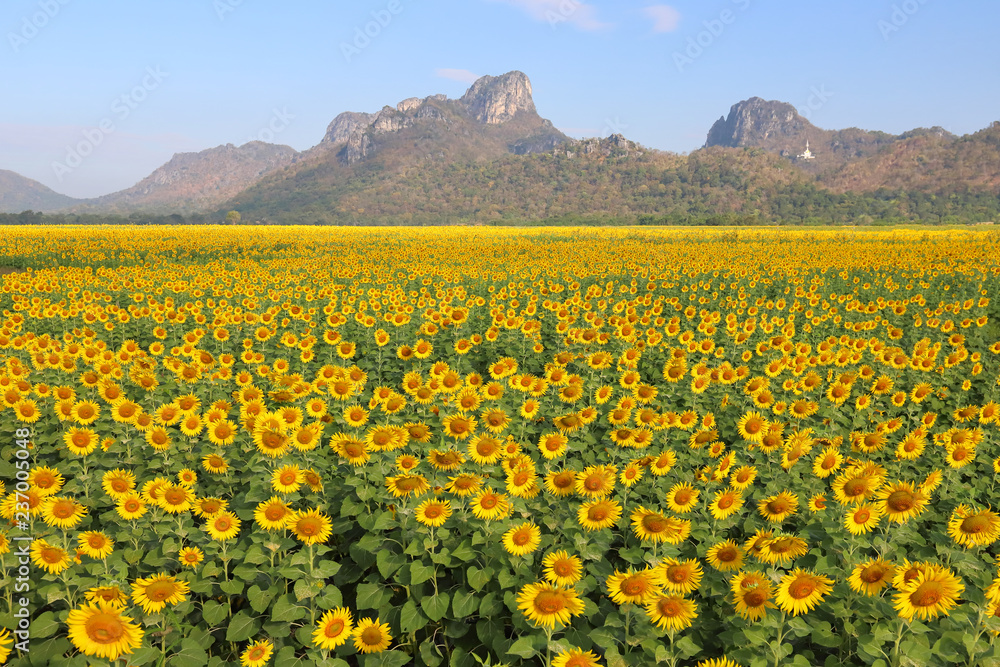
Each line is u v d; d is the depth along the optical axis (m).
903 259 35.91
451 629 5.13
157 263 38.31
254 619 5.17
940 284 25.20
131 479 5.83
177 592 4.72
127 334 15.85
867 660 4.26
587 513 5.11
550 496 5.73
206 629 5.27
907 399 10.08
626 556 5.20
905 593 4.05
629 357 10.30
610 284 20.83
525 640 4.27
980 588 4.78
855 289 23.61
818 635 4.57
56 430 8.79
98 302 19.06
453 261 37.78
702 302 21.19
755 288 24.42
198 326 15.77
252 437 7.30
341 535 6.49
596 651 4.83
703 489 6.39
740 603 4.34
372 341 14.28
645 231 86.50
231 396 9.73
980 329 15.73
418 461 5.76
